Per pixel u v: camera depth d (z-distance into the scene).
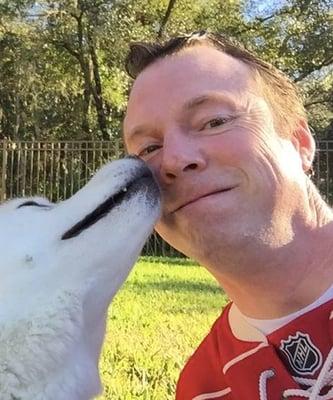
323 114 4.25
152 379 0.94
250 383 0.44
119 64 3.99
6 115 4.21
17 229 0.49
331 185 2.78
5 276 0.47
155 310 1.47
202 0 4.23
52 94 4.25
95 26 3.88
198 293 1.72
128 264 0.49
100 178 0.50
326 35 4.12
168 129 0.45
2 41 4.05
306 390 0.41
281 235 0.43
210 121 0.44
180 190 0.44
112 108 4.27
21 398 0.45
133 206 0.48
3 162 3.13
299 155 0.47
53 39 4.03
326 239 0.44
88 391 0.47
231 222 0.42
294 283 0.43
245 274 0.43
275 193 0.42
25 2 3.96
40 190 3.13
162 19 4.17
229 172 0.43
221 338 0.48
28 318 0.46
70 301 0.47
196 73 0.45
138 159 0.49
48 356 0.45
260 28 4.21
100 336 0.50
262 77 0.46
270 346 0.43
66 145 3.10
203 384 0.49
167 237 0.49
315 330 0.42
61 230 0.49
